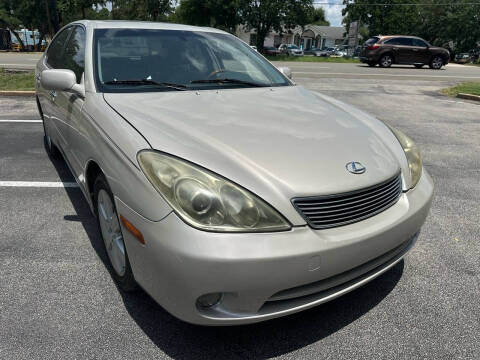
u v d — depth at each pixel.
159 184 1.73
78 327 2.04
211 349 1.94
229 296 1.68
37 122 6.17
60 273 2.47
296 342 2.00
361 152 2.15
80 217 3.20
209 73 3.00
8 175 4.02
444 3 49.91
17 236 2.88
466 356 1.95
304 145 2.06
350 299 2.35
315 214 1.79
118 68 2.74
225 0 37.19
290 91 3.06
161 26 3.28
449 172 4.64
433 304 2.32
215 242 1.61
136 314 2.14
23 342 1.92
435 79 15.14
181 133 2.02
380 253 1.97
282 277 1.67
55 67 3.66
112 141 2.05
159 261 1.68
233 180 1.75
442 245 2.99
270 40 62.31
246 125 2.20
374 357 1.93
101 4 40.72
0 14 37.34
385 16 47.31
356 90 11.40
